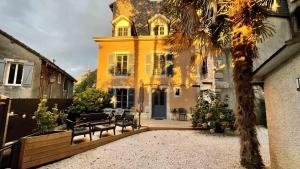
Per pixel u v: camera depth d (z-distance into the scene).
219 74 12.05
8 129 5.83
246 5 4.92
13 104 6.12
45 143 4.71
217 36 6.60
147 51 15.39
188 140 7.84
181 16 5.91
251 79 4.76
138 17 17.52
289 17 12.45
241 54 4.89
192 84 14.66
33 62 12.64
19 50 12.40
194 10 5.82
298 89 3.21
